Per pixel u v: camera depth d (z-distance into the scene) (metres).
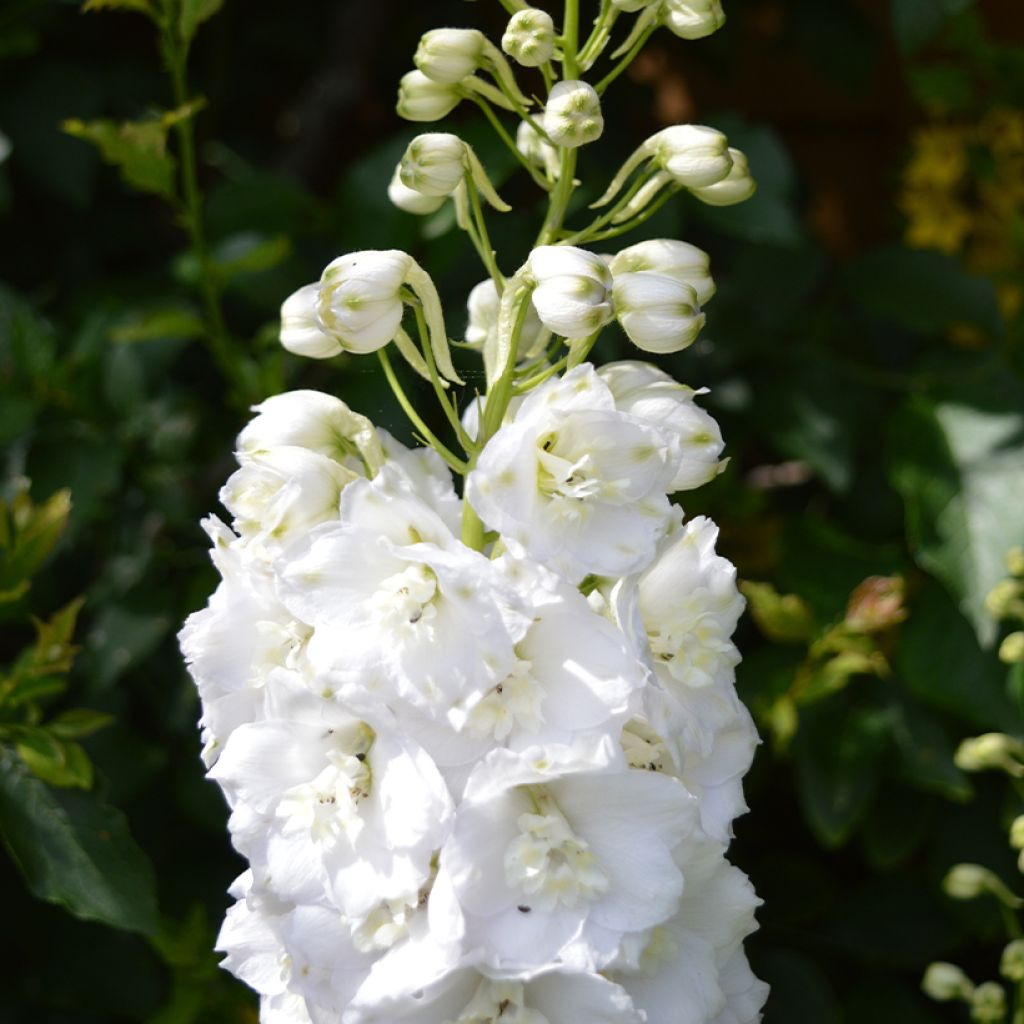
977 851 0.80
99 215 0.96
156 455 0.82
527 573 0.55
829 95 1.16
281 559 0.56
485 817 0.55
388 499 0.55
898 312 0.84
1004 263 0.96
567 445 0.56
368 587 0.55
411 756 0.54
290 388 0.82
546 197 0.96
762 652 0.80
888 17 1.12
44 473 0.80
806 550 0.81
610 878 0.55
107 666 0.80
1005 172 0.94
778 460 0.99
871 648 0.77
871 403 0.84
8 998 0.82
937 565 0.77
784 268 0.85
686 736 0.56
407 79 0.62
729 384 0.83
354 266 0.57
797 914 0.83
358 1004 0.54
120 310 0.84
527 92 0.99
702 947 0.57
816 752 0.78
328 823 0.55
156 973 0.81
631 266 0.60
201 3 0.75
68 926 0.82
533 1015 0.55
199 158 1.00
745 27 1.09
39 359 0.80
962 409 0.80
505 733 0.55
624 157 0.97
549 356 0.61
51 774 0.68
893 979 0.83
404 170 0.60
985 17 1.10
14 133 0.86
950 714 0.80
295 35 1.02
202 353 0.93
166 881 0.82
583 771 0.54
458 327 0.79
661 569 0.57
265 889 0.56
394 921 0.55
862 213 1.16
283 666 0.57
